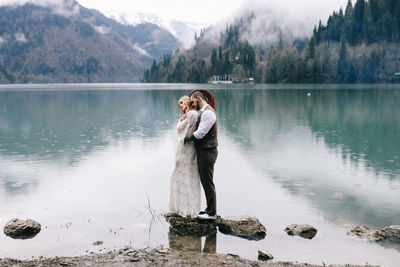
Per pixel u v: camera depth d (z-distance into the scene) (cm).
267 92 6750
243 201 601
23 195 634
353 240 442
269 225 495
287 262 369
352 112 2597
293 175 783
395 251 409
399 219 523
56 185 702
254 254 402
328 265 368
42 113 2552
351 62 17538
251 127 1720
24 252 401
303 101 3944
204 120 477
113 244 425
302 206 577
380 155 1029
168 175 784
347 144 1230
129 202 591
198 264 352
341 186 697
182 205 516
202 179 498
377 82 17438
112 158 980
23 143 1255
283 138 1366
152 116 2308
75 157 996
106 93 6500
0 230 467
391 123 1917
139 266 343
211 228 480
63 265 346
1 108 3039
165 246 421
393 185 702
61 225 488
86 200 604
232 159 958
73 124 1858
